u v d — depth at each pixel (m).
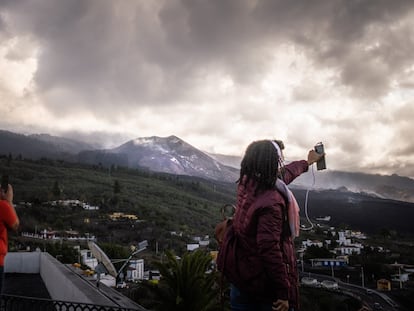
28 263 10.84
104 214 130.88
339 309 49.06
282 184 1.75
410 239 175.75
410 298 70.25
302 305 39.66
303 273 100.19
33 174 187.25
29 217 109.06
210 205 199.62
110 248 53.75
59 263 7.46
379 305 63.78
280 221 1.66
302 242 136.62
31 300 3.11
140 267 56.72
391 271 100.12
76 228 106.88
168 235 105.44
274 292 1.68
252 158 1.77
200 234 116.56
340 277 97.31
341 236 155.75
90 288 4.29
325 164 2.04
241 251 1.73
